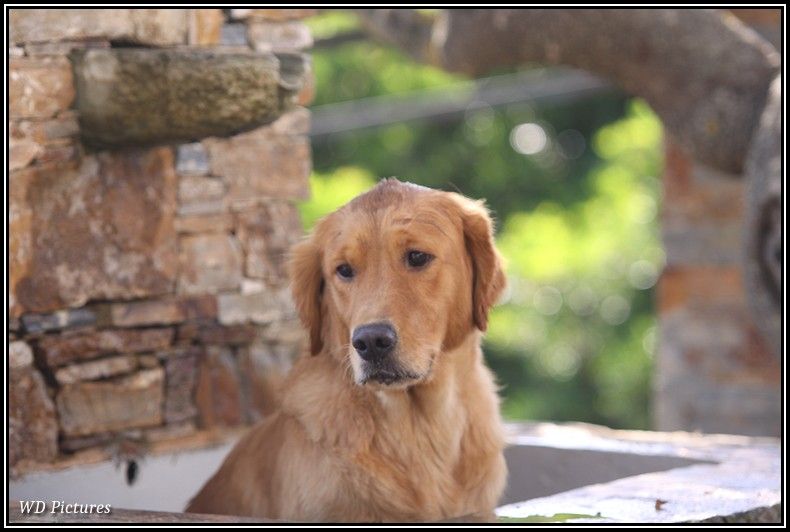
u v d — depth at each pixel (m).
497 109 32.41
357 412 8.55
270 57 9.38
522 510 8.21
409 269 8.34
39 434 9.49
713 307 17.23
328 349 8.81
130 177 9.91
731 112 13.37
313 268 8.80
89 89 9.12
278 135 10.91
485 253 8.73
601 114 32.50
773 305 12.28
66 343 9.64
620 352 30.92
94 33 9.38
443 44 16.06
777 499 8.48
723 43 13.55
